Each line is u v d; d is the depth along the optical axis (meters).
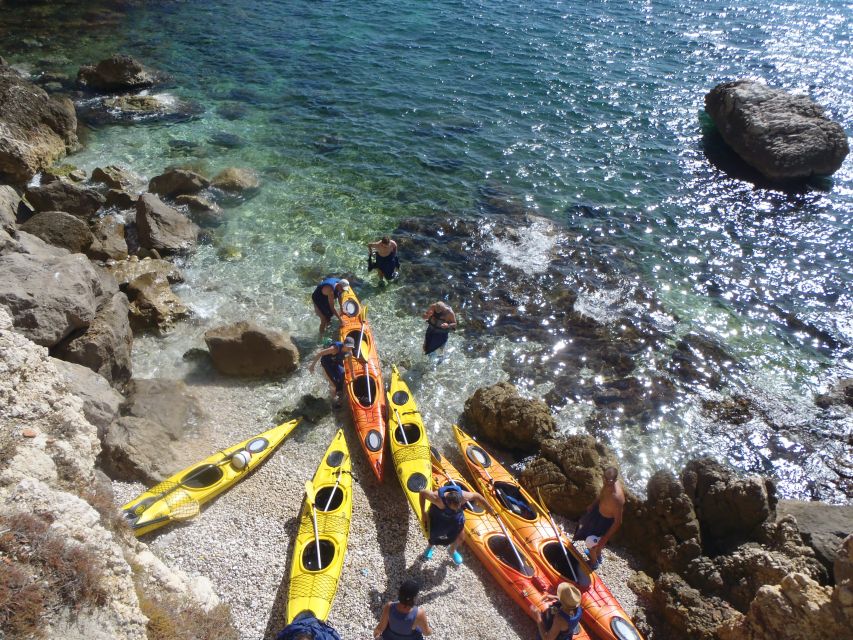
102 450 11.30
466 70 29.08
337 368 13.34
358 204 20.19
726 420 14.14
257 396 13.75
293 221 19.25
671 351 15.78
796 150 22.50
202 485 11.19
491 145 23.72
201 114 24.73
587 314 16.67
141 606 7.93
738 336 16.34
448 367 15.03
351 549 10.72
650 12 36.78
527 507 11.56
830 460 13.36
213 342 13.98
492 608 10.16
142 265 16.39
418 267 17.81
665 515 11.36
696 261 18.81
